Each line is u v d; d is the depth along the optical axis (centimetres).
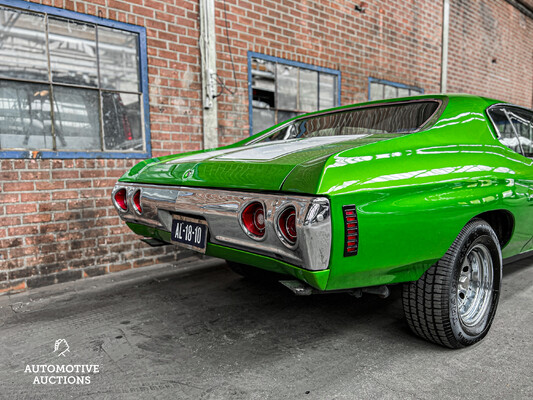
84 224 346
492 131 244
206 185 192
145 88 379
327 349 213
